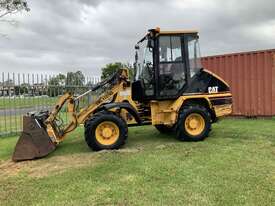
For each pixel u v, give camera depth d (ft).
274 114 47.24
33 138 29.09
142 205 17.92
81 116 31.30
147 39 32.91
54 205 18.43
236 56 49.96
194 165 24.00
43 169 25.70
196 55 33.60
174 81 32.86
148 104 33.12
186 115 32.14
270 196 18.43
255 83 48.49
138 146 31.32
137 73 35.09
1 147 34.83
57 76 47.37
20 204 18.84
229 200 18.07
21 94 45.70
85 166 25.40
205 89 33.60
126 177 22.16
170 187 20.16
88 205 18.24
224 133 35.94
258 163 24.23
